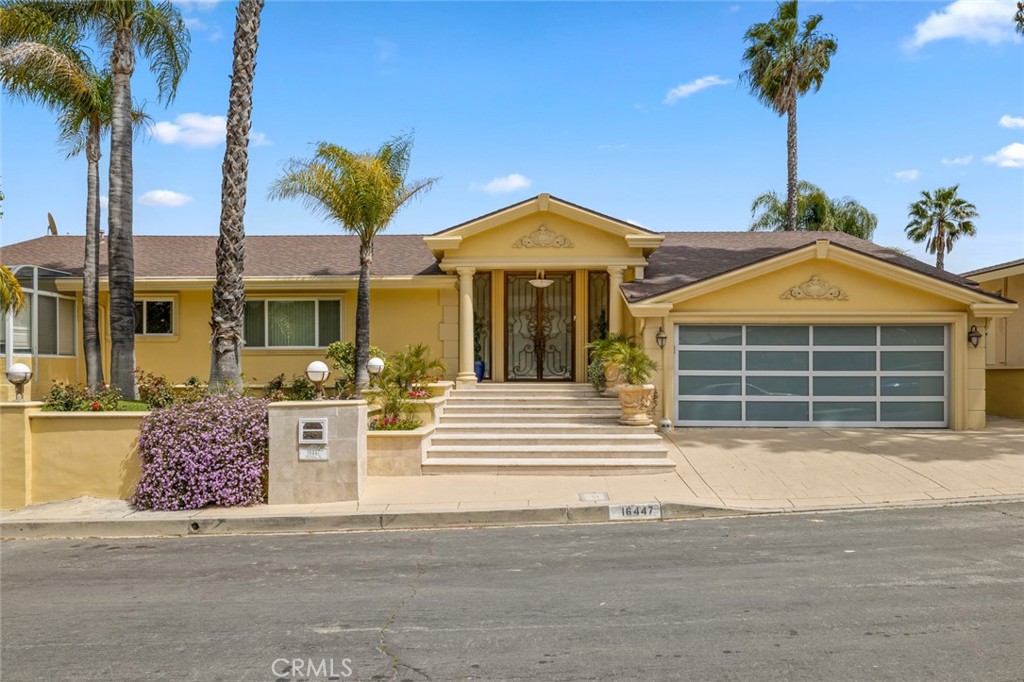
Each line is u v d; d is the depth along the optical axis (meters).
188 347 17.83
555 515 9.72
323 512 9.71
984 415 15.29
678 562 7.45
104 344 17.83
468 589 6.69
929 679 4.66
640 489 10.83
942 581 6.62
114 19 13.38
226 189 12.45
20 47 12.58
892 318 15.28
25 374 10.88
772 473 11.60
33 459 10.75
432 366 15.01
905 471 11.54
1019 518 9.04
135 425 10.74
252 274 17.84
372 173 15.11
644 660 5.02
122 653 5.38
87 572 7.62
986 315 15.03
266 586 6.94
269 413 10.31
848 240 20.75
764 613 5.88
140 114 16.28
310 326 17.98
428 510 9.74
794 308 15.33
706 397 15.56
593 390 15.84
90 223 15.40
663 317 15.18
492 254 16.78
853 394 15.51
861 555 7.54
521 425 13.67
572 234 16.77
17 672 5.08
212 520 9.48
